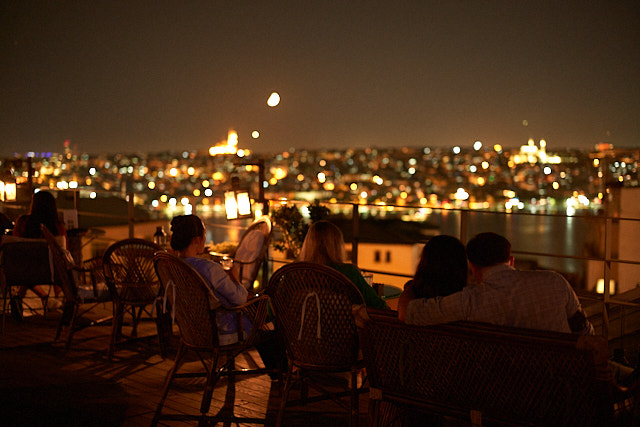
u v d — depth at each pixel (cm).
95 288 429
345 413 326
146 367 398
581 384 199
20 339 461
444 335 219
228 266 439
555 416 209
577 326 232
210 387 317
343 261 313
